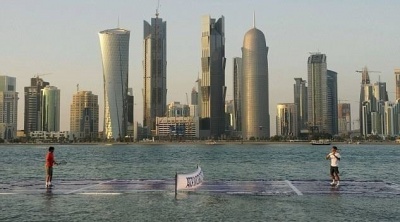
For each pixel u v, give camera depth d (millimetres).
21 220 23422
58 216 24375
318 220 23359
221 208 26672
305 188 35406
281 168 81562
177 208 26734
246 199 29906
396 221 23047
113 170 76500
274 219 23656
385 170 75812
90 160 124375
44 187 36562
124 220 23500
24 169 80125
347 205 27500
